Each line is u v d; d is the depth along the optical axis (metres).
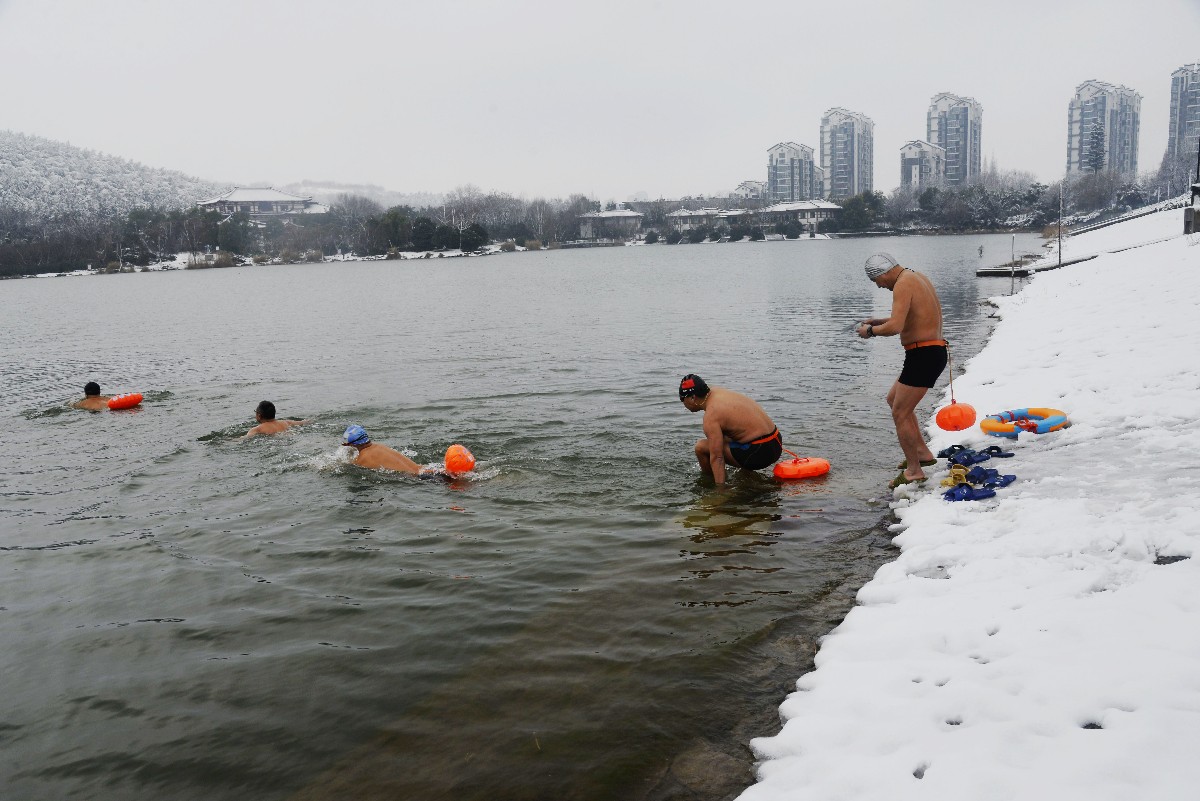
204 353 23.02
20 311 44.62
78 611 6.20
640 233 177.12
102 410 14.39
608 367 17.03
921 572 5.57
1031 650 4.16
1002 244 90.88
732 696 4.56
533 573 6.48
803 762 3.67
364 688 4.89
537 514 7.86
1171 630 4.04
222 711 4.73
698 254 106.38
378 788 3.96
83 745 4.46
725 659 4.98
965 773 3.26
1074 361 11.59
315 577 6.62
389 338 24.55
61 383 18.62
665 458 9.59
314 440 11.19
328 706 4.72
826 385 13.91
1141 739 3.23
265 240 148.75
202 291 61.38
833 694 4.20
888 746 3.64
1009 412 8.82
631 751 4.12
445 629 5.61
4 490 9.53
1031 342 14.27
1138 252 31.89
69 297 59.00
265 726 4.55
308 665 5.20
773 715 4.32
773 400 12.81
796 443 9.96
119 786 4.09
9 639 5.77
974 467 7.18
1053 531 5.68
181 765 4.24
